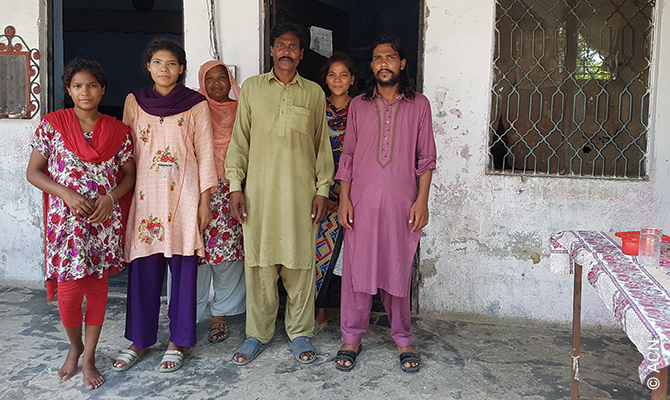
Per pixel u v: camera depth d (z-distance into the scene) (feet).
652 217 9.50
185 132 7.93
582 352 8.84
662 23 9.13
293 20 11.50
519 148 10.11
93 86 7.23
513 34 9.86
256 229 8.31
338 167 8.77
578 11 9.70
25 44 11.02
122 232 7.92
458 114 9.87
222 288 9.41
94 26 23.03
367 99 8.13
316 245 9.05
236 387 7.46
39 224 11.39
